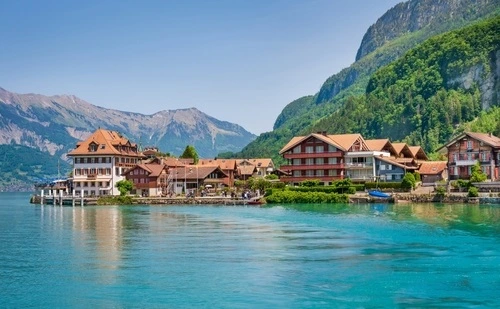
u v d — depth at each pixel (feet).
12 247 201.05
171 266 159.02
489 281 134.00
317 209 388.16
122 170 635.25
